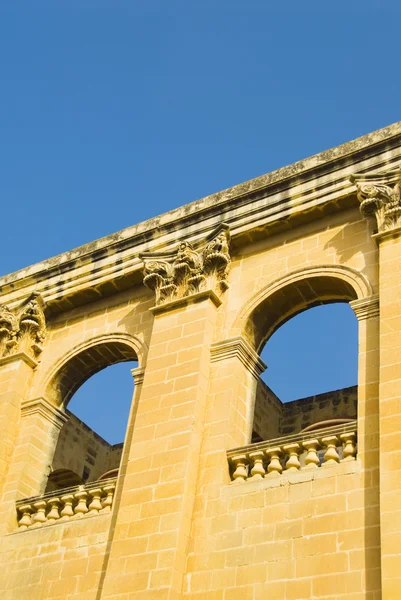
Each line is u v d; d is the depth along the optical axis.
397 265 18.38
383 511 15.17
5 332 24.19
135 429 19.44
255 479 17.69
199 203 23.11
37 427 22.50
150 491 18.19
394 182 19.62
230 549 16.88
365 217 19.91
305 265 20.39
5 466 21.89
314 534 16.12
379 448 16.20
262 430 24.55
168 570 16.78
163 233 23.12
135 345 22.03
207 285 21.08
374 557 15.23
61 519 19.98
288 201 21.31
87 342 23.11
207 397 19.58
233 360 19.91
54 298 24.11
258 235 21.58
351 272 19.44
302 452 17.69
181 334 20.61
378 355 17.69
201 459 18.55
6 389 23.03
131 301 23.19
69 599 18.34
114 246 23.80
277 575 16.02
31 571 19.39
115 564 17.47
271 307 20.73
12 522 20.75
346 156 20.94
